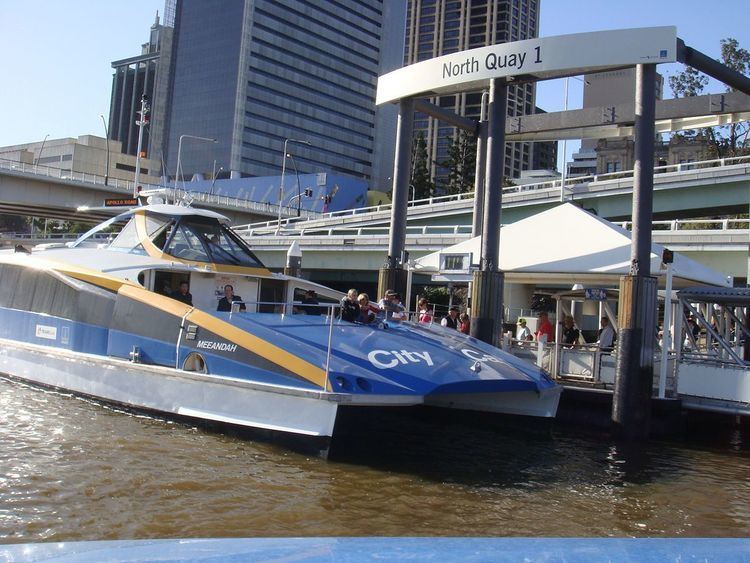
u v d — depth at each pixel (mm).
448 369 9930
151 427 10484
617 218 47531
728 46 56562
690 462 10836
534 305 50344
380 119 157375
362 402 9148
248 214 76188
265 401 9680
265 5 134875
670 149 88938
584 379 14305
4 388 12891
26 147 129625
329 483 8445
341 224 60031
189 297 11930
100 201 58844
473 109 162250
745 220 30750
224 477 8383
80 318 12234
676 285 16344
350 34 150125
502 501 8250
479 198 19625
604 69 14133
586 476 9672
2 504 7070
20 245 15406
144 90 174000
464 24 175500
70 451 9078
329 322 10914
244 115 132250
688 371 13188
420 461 9914
